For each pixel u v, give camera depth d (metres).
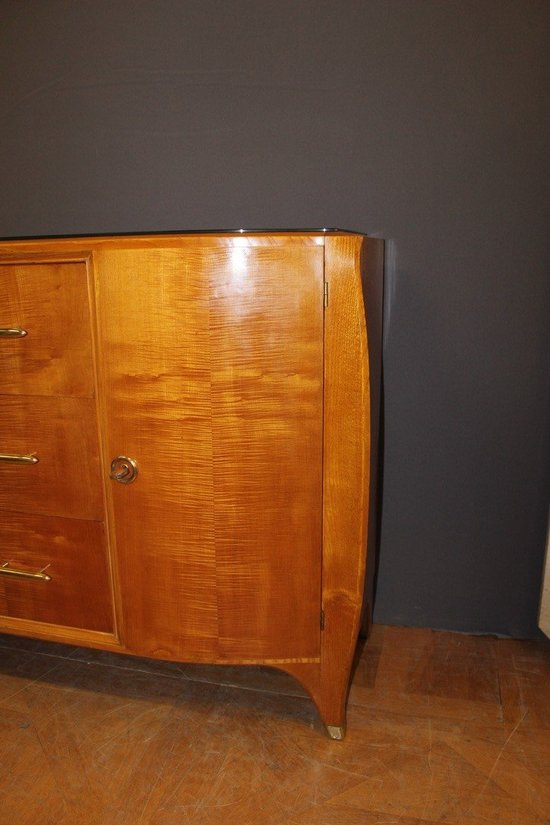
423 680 1.55
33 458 1.31
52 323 1.22
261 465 1.21
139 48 1.61
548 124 1.44
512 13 1.40
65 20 1.63
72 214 1.75
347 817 1.14
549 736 1.35
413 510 1.73
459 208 1.53
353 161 1.56
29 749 1.32
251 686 1.54
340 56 1.51
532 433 1.61
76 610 1.40
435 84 1.48
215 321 1.14
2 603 1.45
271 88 1.57
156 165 1.67
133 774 1.25
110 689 1.52
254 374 1.16
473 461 1.66
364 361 1.12
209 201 1.66
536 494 1.64
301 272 1.10
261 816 1.15
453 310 1.58
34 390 1.27
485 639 1.74
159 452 1.23
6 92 1.71
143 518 1.28
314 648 1.31
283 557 1.26
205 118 1.62
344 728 1.35
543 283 1.52
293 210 1.62
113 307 1.18
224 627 1.32
